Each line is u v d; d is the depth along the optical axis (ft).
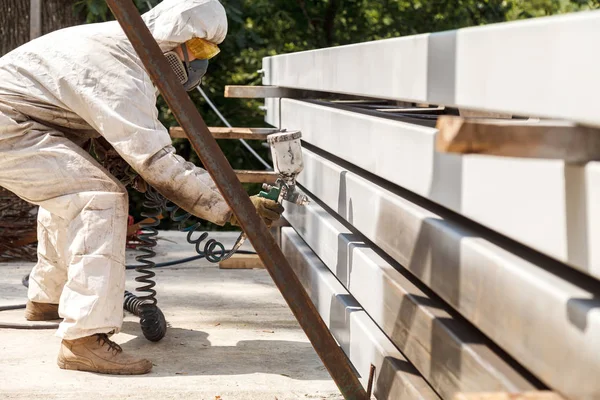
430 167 6.14
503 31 4.69
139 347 11.57
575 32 3.95
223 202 9.85
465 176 5.47
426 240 6.33
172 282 15.74
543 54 4.25
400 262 7.02
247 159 34.58
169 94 7.20
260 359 11.09
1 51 24.86
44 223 11.86
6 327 12.45
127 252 18.57
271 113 15.92
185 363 10.87
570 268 4.74
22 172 10.29
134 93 9.88
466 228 5.93
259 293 15.05
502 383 4.93
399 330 7.04
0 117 10.25
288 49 36.27
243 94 14.20
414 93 6.15
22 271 16.71
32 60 10.41
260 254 7.47
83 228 10.18
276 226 15.16
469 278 5.46
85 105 9.95
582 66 3.89
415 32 36.86
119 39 10.16
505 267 4.91
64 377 10.19
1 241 17.63
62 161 10.29
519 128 4.31
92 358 10.33
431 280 6.23
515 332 4.78
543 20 4.25
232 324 12.88
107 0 7.07
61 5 25.16
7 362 10.77
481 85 4.99
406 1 36.70
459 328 5.92
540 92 4.28
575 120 3.96
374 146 7.78
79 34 10.28
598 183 3.94
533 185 4.53
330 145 9.99
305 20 35.63
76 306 10.12
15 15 24.79
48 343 11.71
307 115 11.74
